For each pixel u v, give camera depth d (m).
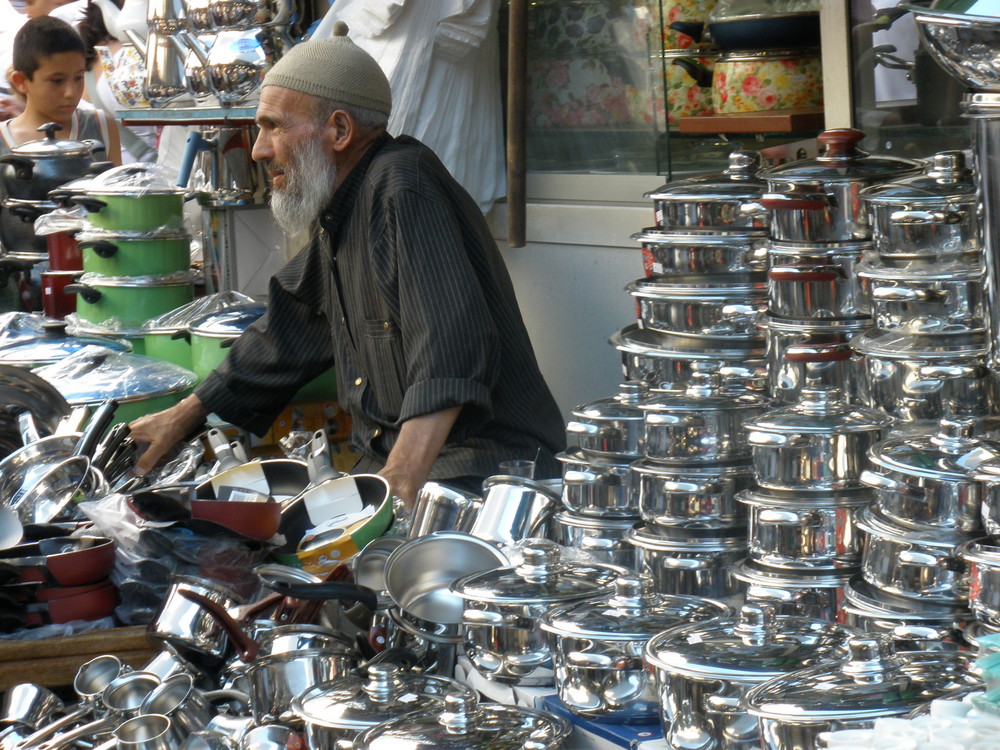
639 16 4.43
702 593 2.36
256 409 4.21
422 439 3.38
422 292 3.51
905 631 1.86
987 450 1.87
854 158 2.44
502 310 3.87
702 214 2.70
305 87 3.68
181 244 4.99
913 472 1.96
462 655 2.35
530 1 4.87
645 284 2.76
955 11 1.81
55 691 2.87
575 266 4.94
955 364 2.10
